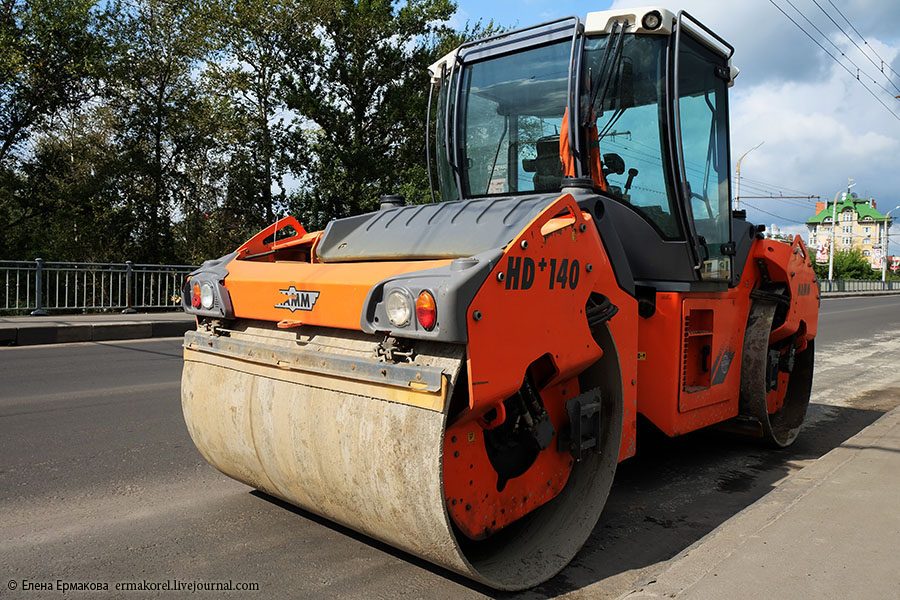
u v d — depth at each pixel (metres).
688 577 2.92
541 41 4.52
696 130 4.63
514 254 2.87
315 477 3.16
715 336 4.74
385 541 3.08
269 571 3.25
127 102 22.98
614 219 4.04
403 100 22.50
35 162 21.66
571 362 3.20
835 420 6.97
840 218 101.19
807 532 3.36
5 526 3.72
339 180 22.31
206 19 21.81
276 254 4.23
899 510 3.63
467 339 2.67
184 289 4.02
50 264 13.23
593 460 3.57
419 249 3.38
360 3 21.72
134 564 3.30
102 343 11.45
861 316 22.20
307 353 3.17
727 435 6.19
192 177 24.39
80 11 20.53
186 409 3.89
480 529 3.14
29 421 5.90
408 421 2.75
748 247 5.36
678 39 4.21
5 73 19.70
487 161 4.86
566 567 3.45
